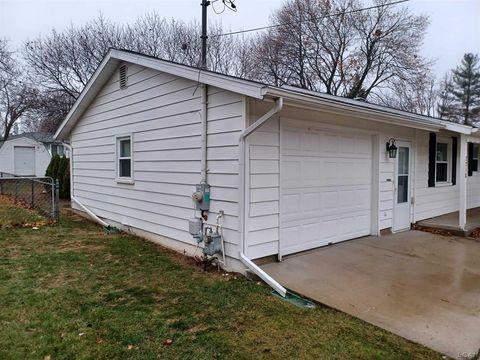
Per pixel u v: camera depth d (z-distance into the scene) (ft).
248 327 10.15
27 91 63.46
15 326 9.96
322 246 19.03
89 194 29.14
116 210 25.05
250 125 14.43
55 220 27.02
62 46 60.85
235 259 15.10
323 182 18.88
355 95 65.98
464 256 17.80
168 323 10.33
